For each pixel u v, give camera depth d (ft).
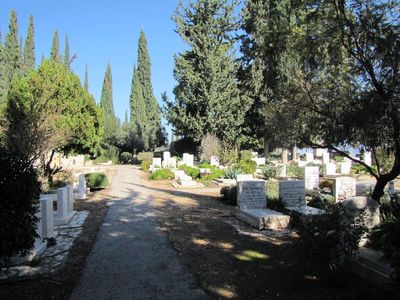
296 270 23.40
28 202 22.35
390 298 17.07
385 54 24.54
